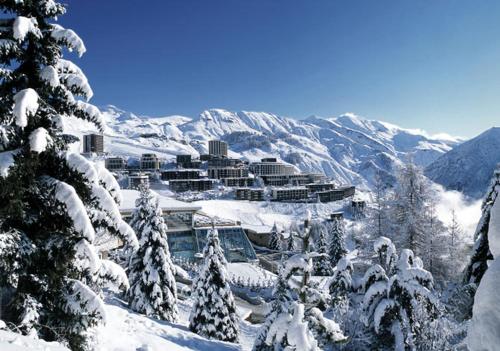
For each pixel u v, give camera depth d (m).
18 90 9.62
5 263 8.62
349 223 103.19
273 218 114.75
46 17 9.84
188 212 63.84
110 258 31.19
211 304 23.52
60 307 9.87
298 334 9.36
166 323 22.42
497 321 2.27
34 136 8.77
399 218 31.48
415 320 12.92
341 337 10.49
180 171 165.62
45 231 10.15
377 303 13.35
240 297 39.81
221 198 141.00
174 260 52.28
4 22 9.13
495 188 19.75
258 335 13.94
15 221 9.63
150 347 13.57
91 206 10.61
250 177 178.12
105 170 10.66
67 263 10.20
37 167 9.61
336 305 14.73
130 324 16.77
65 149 10.30
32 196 9.92
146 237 24.12
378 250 14.66
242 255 59.47
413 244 29.80
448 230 30.98
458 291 18.03
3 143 8.88
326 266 50.72
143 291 23.77
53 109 9.80
